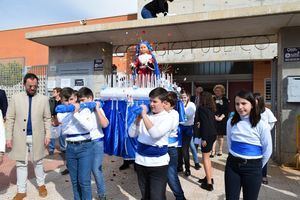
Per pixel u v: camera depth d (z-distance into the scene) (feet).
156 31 22.59
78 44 26.78
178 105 15.24
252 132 9.20
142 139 9.60
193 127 17.24
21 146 13.71
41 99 14.25
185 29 21.91
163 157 9.48
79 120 11.09
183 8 41.65
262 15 18.38
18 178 13.80
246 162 9.17
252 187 9.18
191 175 18.47
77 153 11.55
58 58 27.61
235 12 18.86
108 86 16.71
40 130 14.14
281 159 20.83
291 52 20.74
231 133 9.70
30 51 54.29
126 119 14.53
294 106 20.53
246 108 9.24
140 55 17.17
